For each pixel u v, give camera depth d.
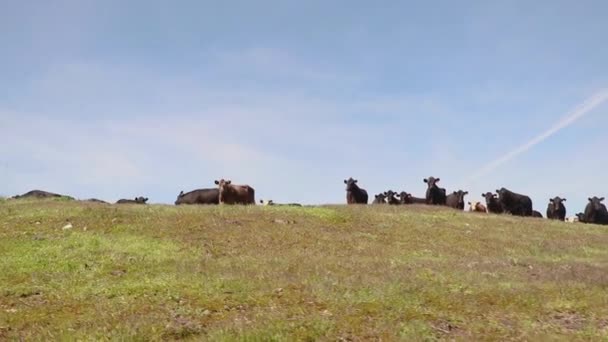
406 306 11.48
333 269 15.76
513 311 11.70
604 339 9.77
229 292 12.64
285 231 21.97
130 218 22.42
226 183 33.28
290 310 11.07
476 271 16.36
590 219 37.28
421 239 22.81
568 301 12.63
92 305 11.76
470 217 29.06
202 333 9.86
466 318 11.02
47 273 14.77
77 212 22.91
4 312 11.29
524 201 37.62
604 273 16.89
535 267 18.00
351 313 10.91
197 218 22.98
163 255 17.30
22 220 21.62
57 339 9.48
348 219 25.50
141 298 12.16
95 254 16.95
